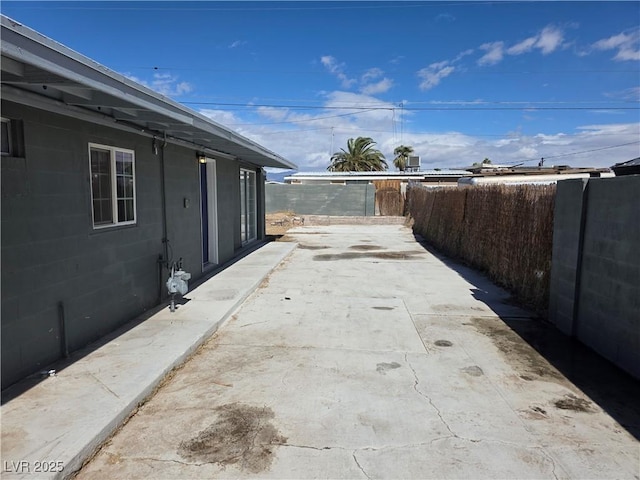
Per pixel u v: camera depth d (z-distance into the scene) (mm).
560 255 5570
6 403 3305
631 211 4207
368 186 24828
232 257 10633
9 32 2334
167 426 3219
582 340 5094
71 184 4270
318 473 2699
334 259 11281
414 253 12562
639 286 4094
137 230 5633
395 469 2744
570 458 2873
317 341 5070
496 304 6805
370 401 3633
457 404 3600
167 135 6426
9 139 3588
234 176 11047
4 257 3480
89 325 4621
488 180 18391
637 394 3814
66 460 2625
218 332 5371
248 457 2852
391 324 5750
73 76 2873
